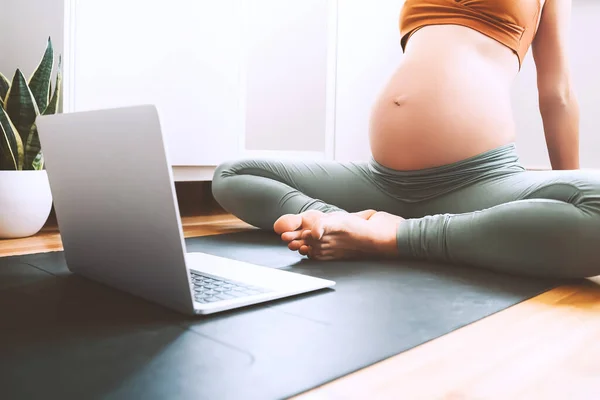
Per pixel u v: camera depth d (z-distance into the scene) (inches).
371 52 114.3
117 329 30.2
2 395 21.8
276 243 60.6
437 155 53.9
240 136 92.5
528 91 113.0
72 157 36.3
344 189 62.4
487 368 26.1
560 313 35.2
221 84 88.7
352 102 111.5
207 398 21.9
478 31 56.2
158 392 22.4
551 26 58.0
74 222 39.1
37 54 75.0
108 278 38.5
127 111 30.2
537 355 27.9
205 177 88.7
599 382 24.7
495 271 45.4
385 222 49.7
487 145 53.4
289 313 33.5
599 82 105.7
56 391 22.3
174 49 81.9
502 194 49.8
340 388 23.6
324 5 106.5
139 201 31.5
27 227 63.3
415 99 54.6
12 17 78.0
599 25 104.8
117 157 32.0
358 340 29.1
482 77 54.4
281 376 24.3
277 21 115.0
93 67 73.2
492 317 34.1
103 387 22.8
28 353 26.5
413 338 29.7
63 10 69.9
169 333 29.6
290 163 63.9
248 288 37.2
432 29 58.0
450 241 46.3
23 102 63.4
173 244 30.5
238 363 25.6
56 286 39.6
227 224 78.7
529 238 41.7
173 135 83.3
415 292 39.0
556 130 58.2
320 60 108.3
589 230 40.1
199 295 35.2
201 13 84.8
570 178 43.3
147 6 78.2
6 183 60.9
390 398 22.8
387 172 58.5
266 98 118.6
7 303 35.1
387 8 115.6
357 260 49.7
